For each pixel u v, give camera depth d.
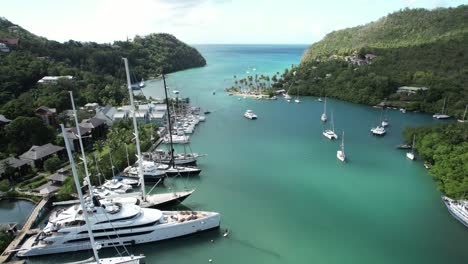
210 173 109.12
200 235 73.69
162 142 139.62
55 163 103.50
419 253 68.19
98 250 67.62
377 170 111.44
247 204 88.56
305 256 67.31
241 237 73.50
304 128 163.50
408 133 132.50
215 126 168.38
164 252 68.19
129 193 89.62
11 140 116.75
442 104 186.88
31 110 135.25
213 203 89.06
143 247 69.31
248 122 176.00
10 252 64.88
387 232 75.56
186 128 157.75
